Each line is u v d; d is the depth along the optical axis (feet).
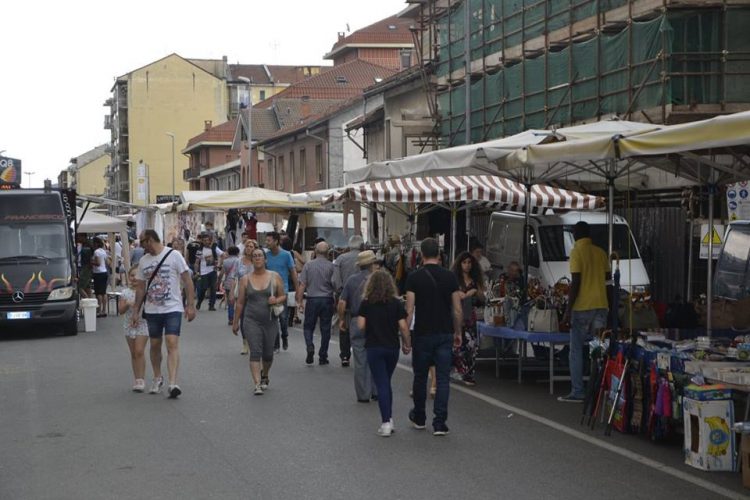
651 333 37.35
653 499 25.88
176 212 122.42
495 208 71.61
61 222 76.64
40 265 74.43
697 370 30.63
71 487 27.27
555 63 89.10
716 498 26.00
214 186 295.89
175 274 43.39
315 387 45.96
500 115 101.40
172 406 40.65
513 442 33.32
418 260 67.10
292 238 115.96
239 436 34.30
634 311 41.78
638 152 33.12
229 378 48.88
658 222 72.74
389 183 65.16
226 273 76.59
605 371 35.91
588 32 83.46
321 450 31.94
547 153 39.14
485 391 44.78
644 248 68.64
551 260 63.41
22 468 29.71
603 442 33.32
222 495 26.20
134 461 30.48
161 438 33.99
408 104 130.72
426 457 30.91
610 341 35.91
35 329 81.56
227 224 124.77
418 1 122.72
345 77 250.57
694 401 29.50
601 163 48.73
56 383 48.08
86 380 48.98
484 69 105.19
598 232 65.31
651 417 32.91
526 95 95.14
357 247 54.29
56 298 73.82
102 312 94.89
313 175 184.24
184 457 30.96
